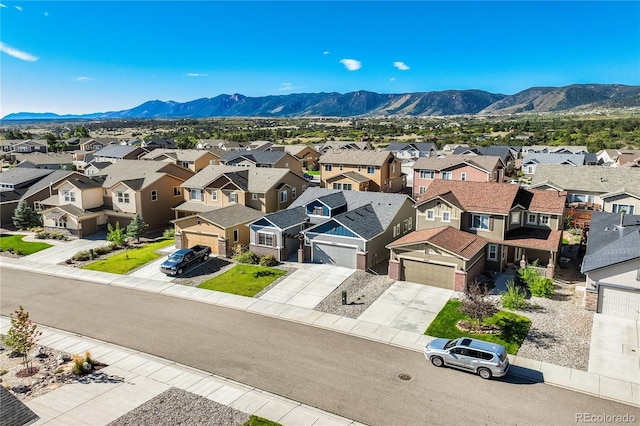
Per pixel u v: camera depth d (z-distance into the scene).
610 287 26.08
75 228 47.47
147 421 17.58
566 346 22.92
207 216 40.16
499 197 35.47
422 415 17.70
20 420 14.65
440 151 111.88
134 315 27.97
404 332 24.98
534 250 34.69
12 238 47.41
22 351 21.94
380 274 34.06
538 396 18.86
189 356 22.78
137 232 44.84
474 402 18.50
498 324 25.48
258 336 24.84
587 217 44.47
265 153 76.44
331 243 36.00
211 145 116.31
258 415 17.88
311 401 18.80
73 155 102.75
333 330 25.41
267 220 37.44
